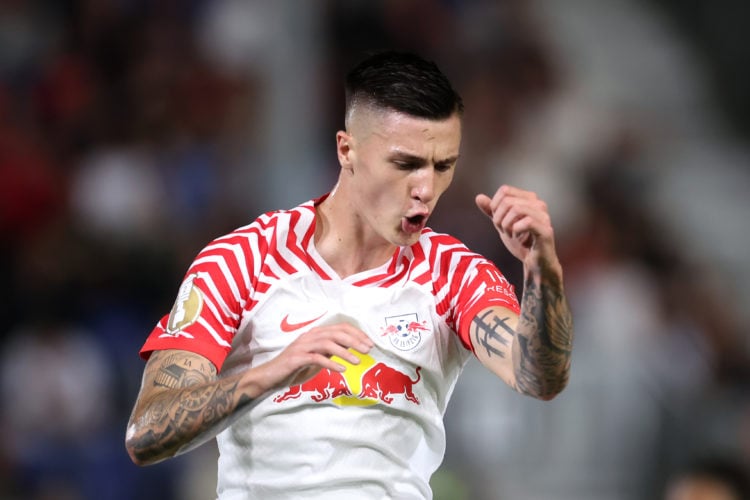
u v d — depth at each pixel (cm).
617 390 2748
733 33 4578
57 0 3712
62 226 2961
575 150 3641
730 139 4266
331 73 3528
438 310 1138
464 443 2586
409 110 1052
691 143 4141
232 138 3325
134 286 2908
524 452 2612
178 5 3612
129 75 3528
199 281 1101
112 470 2622
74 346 2719
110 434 2666
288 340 1104
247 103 3366
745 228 3762
